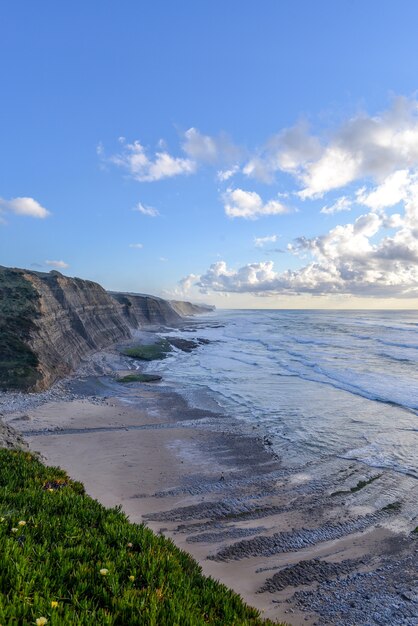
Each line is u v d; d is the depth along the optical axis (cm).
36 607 415
